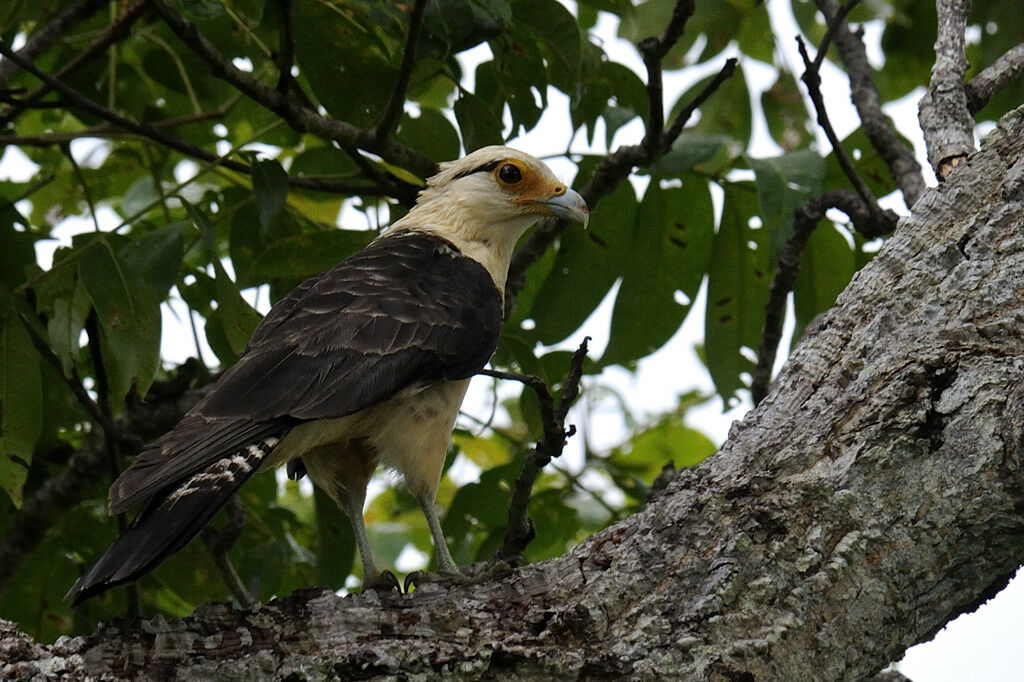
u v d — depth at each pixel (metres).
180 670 6.81
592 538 7.45
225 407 8.20
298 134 13.73
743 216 12.70
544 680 6.66
